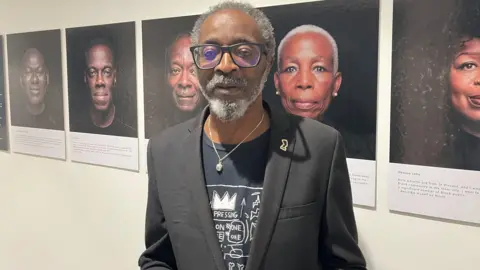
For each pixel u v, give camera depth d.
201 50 0.93
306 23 1.36
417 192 1.24
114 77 1.88
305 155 0.96
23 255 2.47
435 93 1.18
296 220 0.92
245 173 0.97
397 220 1.29
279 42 1.41
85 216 2.13
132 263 1.97
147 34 1.74
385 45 1.25
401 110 1.24
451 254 1.21
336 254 0.98
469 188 1.15
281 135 0.99
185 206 0.99
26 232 2.44
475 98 1.12
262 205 0.92
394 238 1.30
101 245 2.09
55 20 2.09
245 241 0.94
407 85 1.22
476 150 1.13
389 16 1.23
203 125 1.07
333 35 1.32
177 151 1.06
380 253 1.33
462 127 1.15
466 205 1.16
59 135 2.16
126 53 1.83
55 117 2.16
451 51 1.14
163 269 1.09
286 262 0.91
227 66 0.89
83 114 2.03
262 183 0.96
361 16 1.27
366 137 1.30
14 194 2.46
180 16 1.64
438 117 1.18
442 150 1.18
